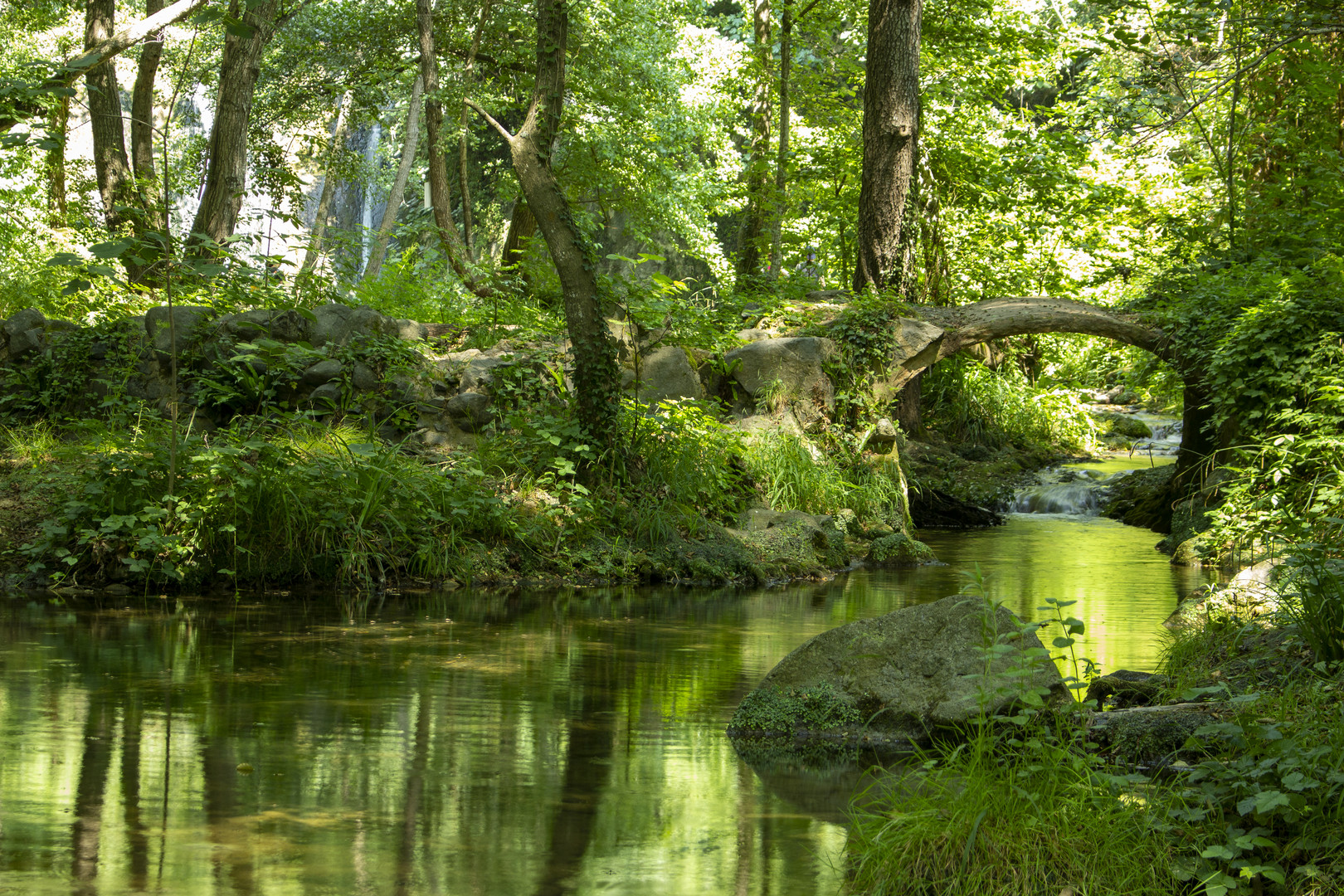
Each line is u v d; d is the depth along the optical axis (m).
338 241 14.48
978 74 20.58
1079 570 10.96
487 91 21.17
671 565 10.01
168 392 11.45
